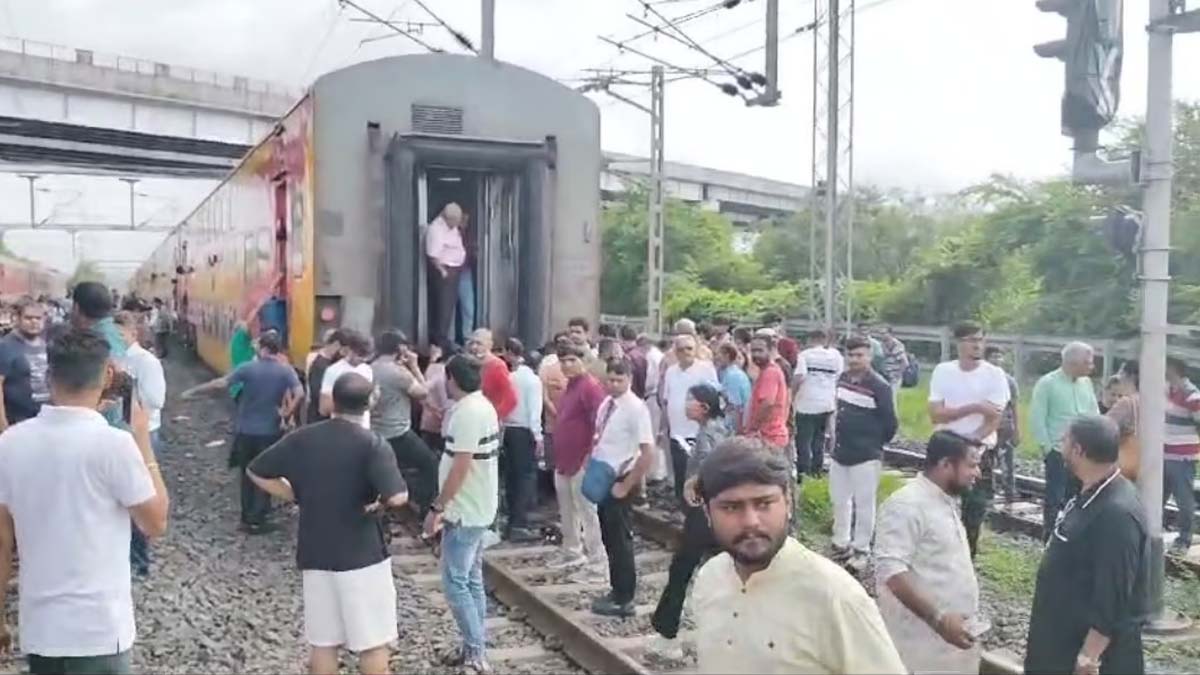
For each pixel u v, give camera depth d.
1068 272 24.47
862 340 8.64
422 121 10.84
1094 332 23.20
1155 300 7.30
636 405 7.14
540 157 11.06
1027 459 14.32
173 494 11.20
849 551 8.84
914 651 4.20
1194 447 9.31
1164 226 7.28
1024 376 19.00
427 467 9.45
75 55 35.03
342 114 10.59
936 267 28.80
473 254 11.50
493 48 19.64
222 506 10.67
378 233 10.66
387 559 5.24
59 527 3.81
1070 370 9.14
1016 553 9.22
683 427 9.49
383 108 10.71
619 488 7.14
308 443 5.14
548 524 9.86
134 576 7.88
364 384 5.19
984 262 28.05
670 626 6.40
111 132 36.94
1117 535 4.25
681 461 9.51
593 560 8.31
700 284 41.59
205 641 6.67
